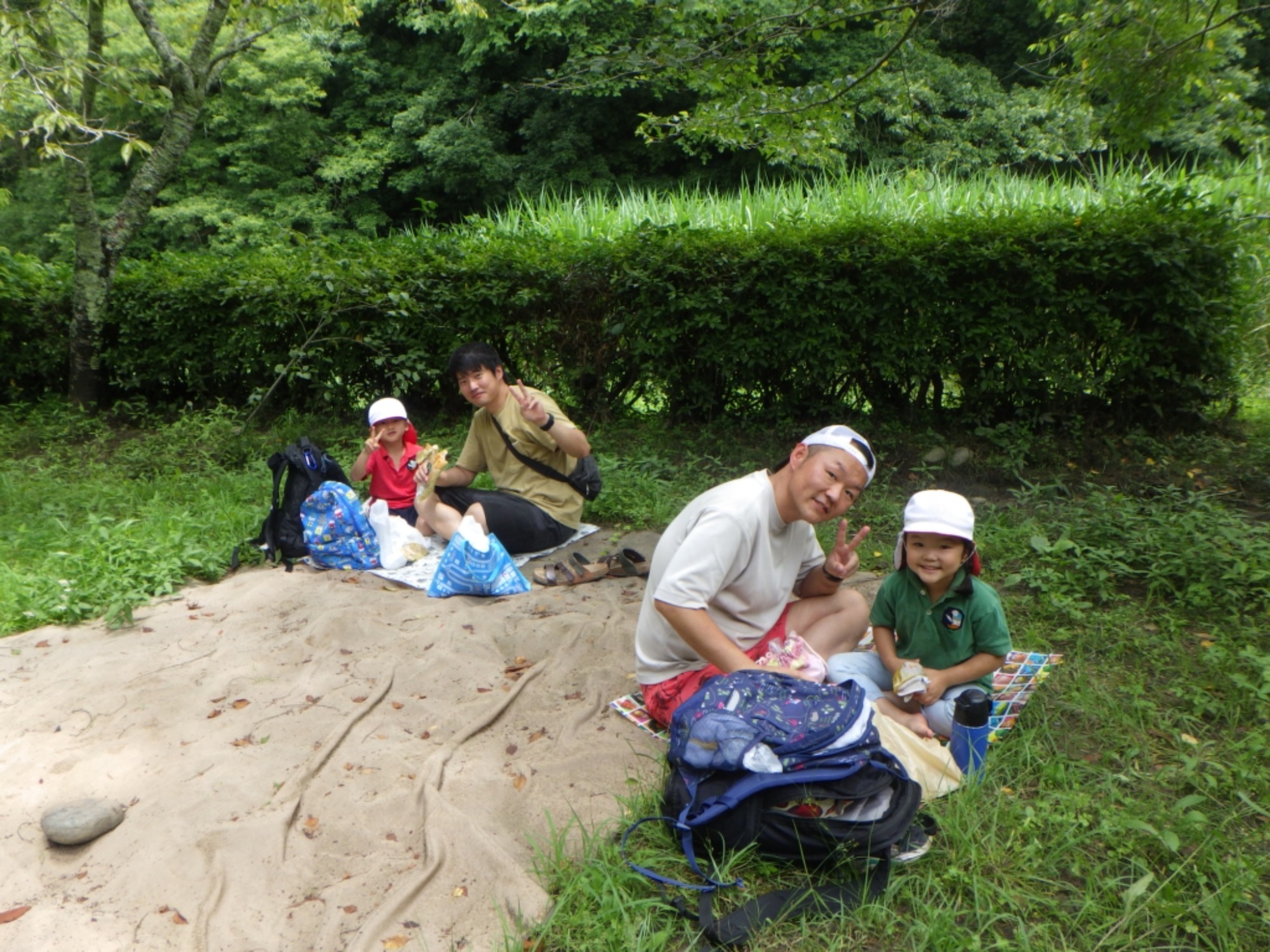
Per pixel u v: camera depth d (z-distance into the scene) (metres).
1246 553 4.83
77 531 5.84
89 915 2.73
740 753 2.79
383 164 20.77
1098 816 3.04
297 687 4.01
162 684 4.04
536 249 8.47
